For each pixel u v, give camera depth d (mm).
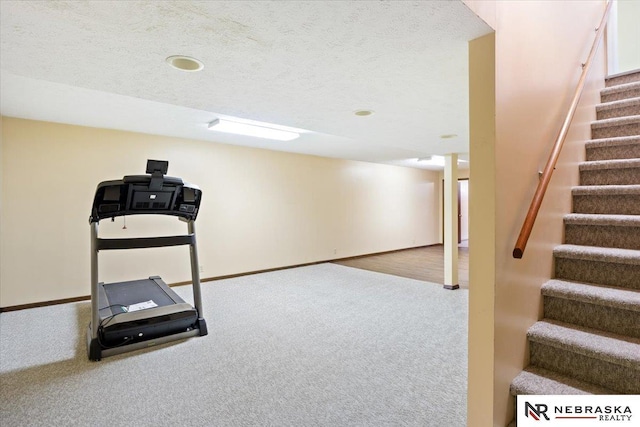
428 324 3510
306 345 2994
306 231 6809
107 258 4562
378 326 3453
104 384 2348
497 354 1472
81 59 1775
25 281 3992
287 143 5500
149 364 2643
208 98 2453
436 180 9961
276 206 6297
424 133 3639
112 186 2824
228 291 4816
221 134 4828
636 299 1604
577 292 1752
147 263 4867
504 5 1566
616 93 2891
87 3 1259
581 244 2137
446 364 2619
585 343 1563
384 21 1420
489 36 1511
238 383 2354
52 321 3582
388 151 6309
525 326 1711
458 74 2006
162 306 3275
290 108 2707
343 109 2736
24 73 1961
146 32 1500
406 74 2006
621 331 1671
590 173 2426
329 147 5887
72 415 2002
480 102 1519
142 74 1990
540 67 1923
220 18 1387
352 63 1854
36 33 1493
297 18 1391
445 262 5043
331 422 1921
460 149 4727
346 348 2926
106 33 1502
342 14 1362
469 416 1524
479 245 1502
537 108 1880
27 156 3986
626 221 1931
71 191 4262
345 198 7543
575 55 2436
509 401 1566
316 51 1706
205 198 5379
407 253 8469
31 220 4020
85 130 4352
